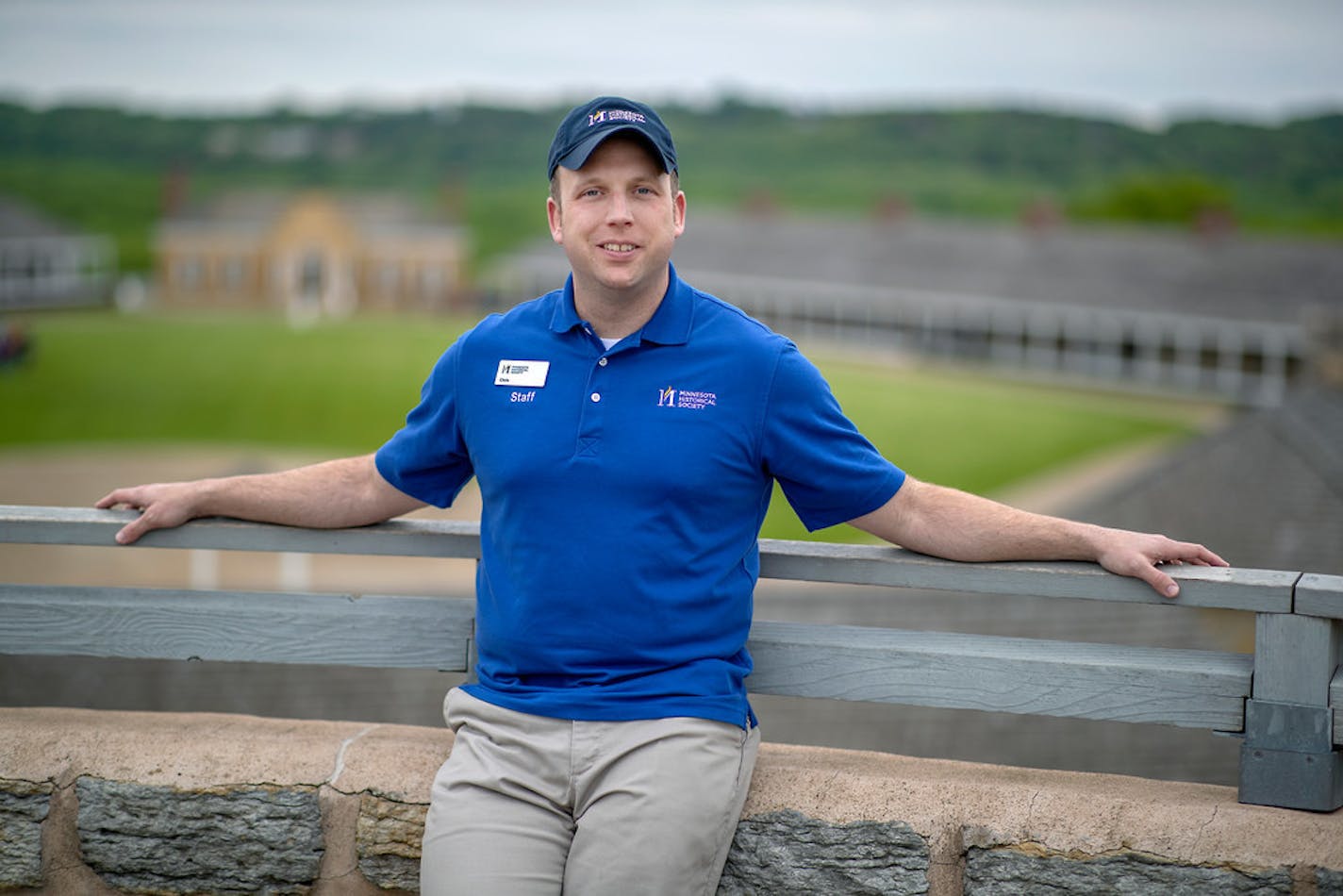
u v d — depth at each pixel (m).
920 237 71.38
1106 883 2.17
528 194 144.12
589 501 2.18
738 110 181.12
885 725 12.35
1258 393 57.84
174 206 89.62
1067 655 2.32
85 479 30.33
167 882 2.43
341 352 53.88
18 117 160.25
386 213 91.00
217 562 23.00
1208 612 14.95
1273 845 2.12
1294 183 157.62
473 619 2.50
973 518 2.28
